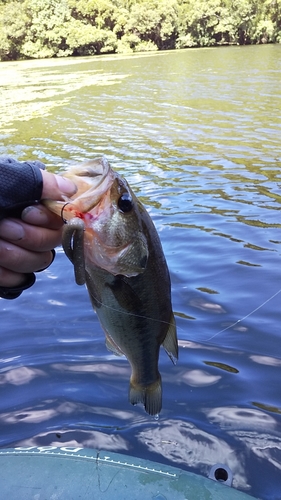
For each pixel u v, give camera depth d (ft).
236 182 5.91
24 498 1.60
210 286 3.51
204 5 36.60
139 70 21.57
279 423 2.23
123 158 7.27
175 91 14.57
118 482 1.68
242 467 2.00
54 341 2.90
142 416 2.29
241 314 3.15
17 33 35.53
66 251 1.13
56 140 8.79
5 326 3.09
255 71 18.38
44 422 2.25
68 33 35.81
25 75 22.21
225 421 2.25
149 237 1.37
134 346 1.46
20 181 1.06
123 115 11.16
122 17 36.96
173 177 6.22
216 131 8.97
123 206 1.29
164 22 37.27
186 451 2.09
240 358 2.72
